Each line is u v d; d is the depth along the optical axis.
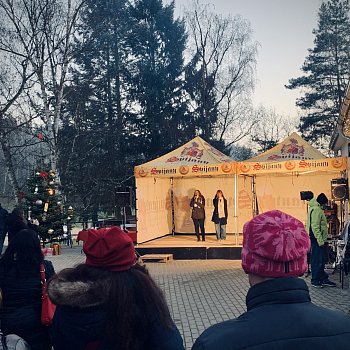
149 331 2.12
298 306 1.55
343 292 10.01
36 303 3.63
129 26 34.78
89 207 30.83
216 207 17.98
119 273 2.18
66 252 19.61
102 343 2.08
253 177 18.98
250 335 1.45
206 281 11.86
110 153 32.97
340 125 14.10
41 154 25.17
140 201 17.12
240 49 35.56
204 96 35.38
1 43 22.11
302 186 19.27
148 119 34.62
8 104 22.42
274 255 1.55
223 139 36.38
